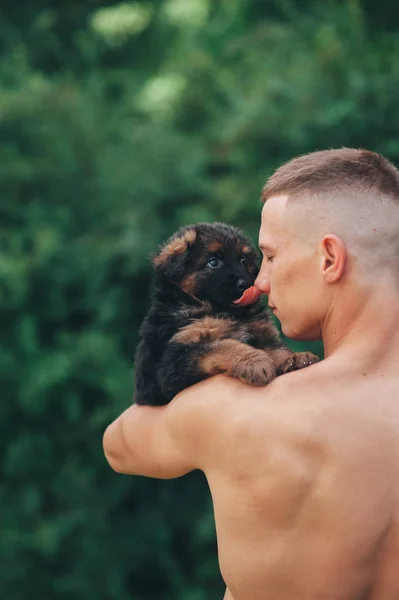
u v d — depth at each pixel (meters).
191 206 11.49
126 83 14.75
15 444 11.22
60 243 11.63
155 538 11.34
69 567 10.99
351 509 2.14
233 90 12.75
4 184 12.27
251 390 2.34
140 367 3.14
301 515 2.18
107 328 11.65
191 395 2.45
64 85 13.62
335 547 2.15
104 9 15.59
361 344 2.29
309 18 13.51
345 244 2.30
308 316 2.39
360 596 2.16
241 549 2.25
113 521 11.42
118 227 11.99
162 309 3.35
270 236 2.45
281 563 2.20
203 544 11.40
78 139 12.82
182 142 12.48
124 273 11.43
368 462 2.16
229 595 2.42
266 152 11.00
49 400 11.20
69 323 11.99
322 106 10.78
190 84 13.61
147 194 11.93
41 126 12.81
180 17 15.21
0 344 11.37
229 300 3.33
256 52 12.95
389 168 2.39
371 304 2.30
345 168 2.36
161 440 2.55
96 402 11.51
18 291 11.15
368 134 10.48
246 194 10.67
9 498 11.09
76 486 11.11
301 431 2.19
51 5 16.02
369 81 10.60
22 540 10.71
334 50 11.29
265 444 2.22
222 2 15.39
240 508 2.26
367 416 2.20
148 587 11.49
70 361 10.98
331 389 2.24
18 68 14.27
